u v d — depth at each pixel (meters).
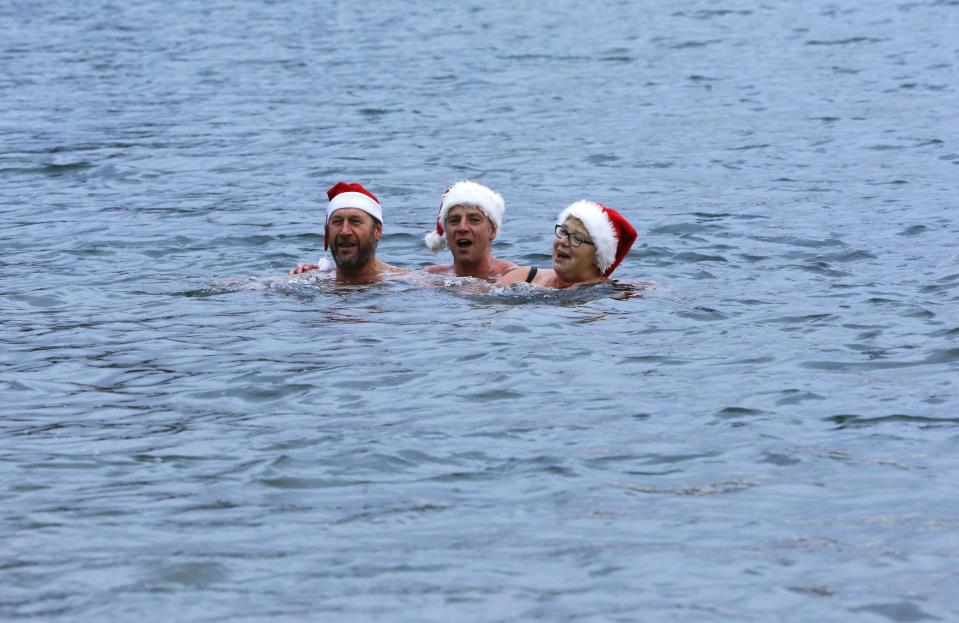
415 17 97.12
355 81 65.44
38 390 20.27
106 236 33.12
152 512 15.30
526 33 86.56
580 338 22.98
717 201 37.56
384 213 36.97
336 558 14.02
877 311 24.72
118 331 23.84
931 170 41.41
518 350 22.14
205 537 14.55
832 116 53.22
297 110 56.78
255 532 14.69
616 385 20.17
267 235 33.53
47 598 13.13
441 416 18.70
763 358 21.58
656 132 50.59
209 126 52.69
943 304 25.12
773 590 13.23
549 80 65.44
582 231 27.08
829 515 15.09
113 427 18.41
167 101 59.44
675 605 12.94
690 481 16.17
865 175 41.06
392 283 27.55
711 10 97.19
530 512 15.27
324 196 39.16
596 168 43.56
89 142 48.66
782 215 35.22
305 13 100.19
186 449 17.42
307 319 24.61
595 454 17.12
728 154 45.59
